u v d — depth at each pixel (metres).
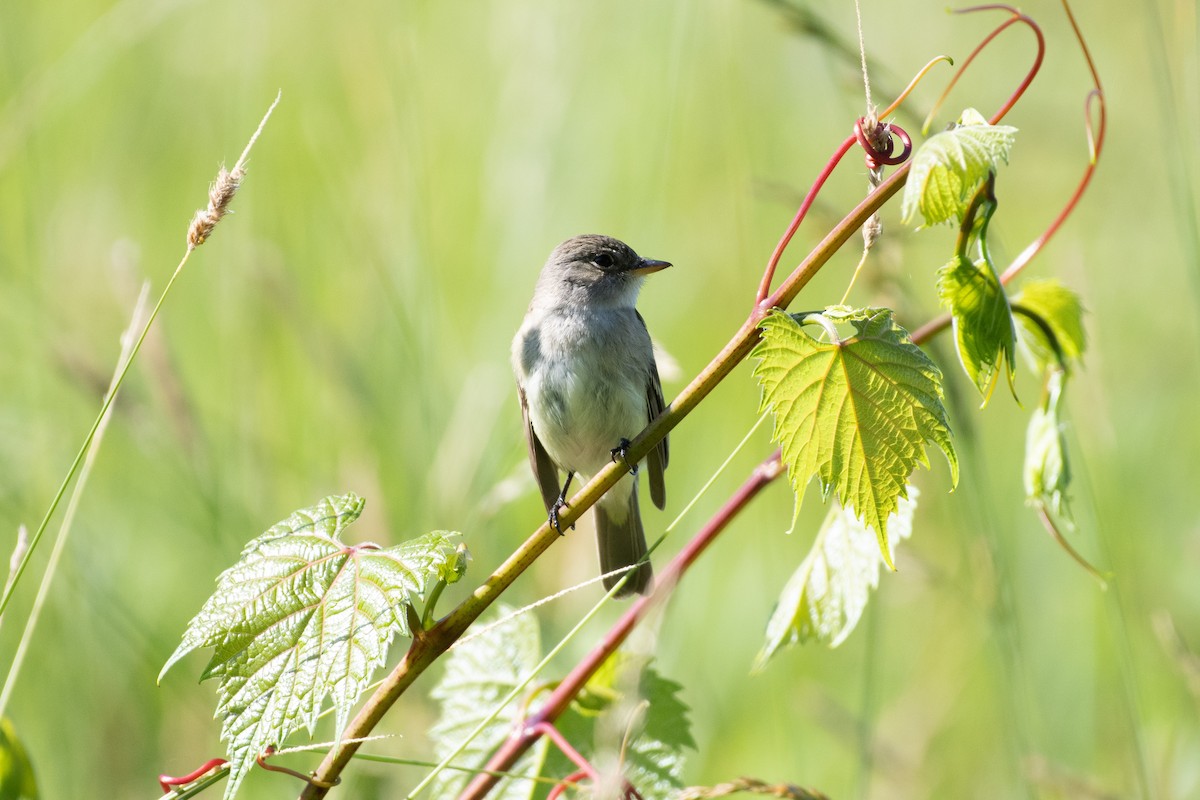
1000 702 9.26
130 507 10.86
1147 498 11.92
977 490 8.30
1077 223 15.26
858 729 9.02
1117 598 8.19
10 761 5.53
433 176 14.12
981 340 5.11
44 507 10.46
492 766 5.66
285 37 15.23
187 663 9.84
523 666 6.31
